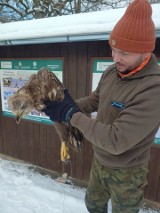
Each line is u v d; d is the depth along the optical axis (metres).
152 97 0.94
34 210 2.47
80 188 2.94
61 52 2.75
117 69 1.10
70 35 2.32
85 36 2.27
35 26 2.72
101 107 1.21
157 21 1.89
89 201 1.58
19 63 3.10
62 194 2.78
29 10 6.14
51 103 1.06
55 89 1.11
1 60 3.26
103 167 1.32
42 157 3.40
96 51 2.51
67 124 1.22
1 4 6.22
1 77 3.35
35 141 3.39
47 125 3.19
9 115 3.51
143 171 1.23
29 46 2.96
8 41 2.78
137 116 0.94
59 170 3.28
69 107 1.05
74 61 2.69
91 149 2.90
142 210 2.52
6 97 3.42
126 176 1.22
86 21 2.34
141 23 0.92
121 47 0.96
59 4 6.09
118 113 1.08
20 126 3.47
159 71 1.01
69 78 2.78
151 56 1.04
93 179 1.48
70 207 2.53
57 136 3.14
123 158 1.15
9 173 3.27
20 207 2.51
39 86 1.09
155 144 2.42
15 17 6.59
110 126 1.00
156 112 0.94
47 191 2.83
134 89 1.01
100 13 2.44
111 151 1.01
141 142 1.09
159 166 2.47
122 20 0.95
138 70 1.01
